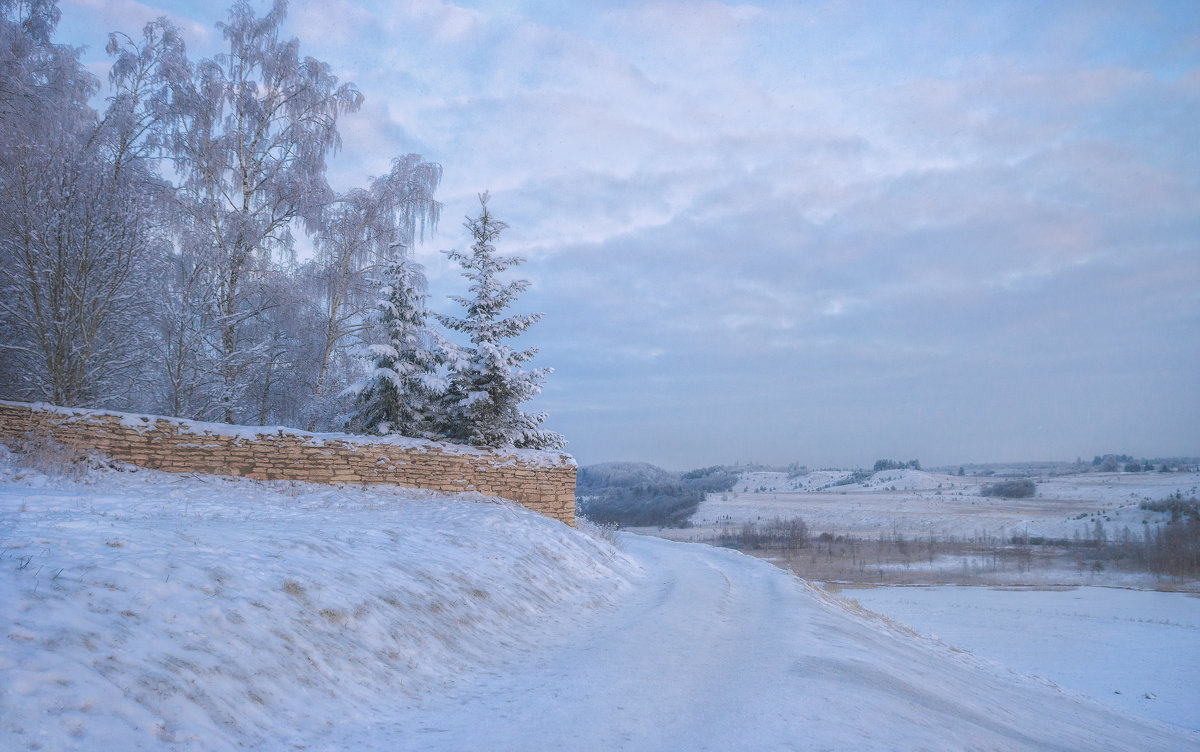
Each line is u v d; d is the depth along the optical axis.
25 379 21.02
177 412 22.77
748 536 140.88
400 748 5.41
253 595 7.19
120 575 6.39
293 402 26.59
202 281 23.98
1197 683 29.66
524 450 23.72
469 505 19.48
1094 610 55.09
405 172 28.53
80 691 4.51
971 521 180.38
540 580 13.81
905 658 11.55
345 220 26.72
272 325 26.12
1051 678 30.31
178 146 25.27
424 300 25.20
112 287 20.53
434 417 24.95
